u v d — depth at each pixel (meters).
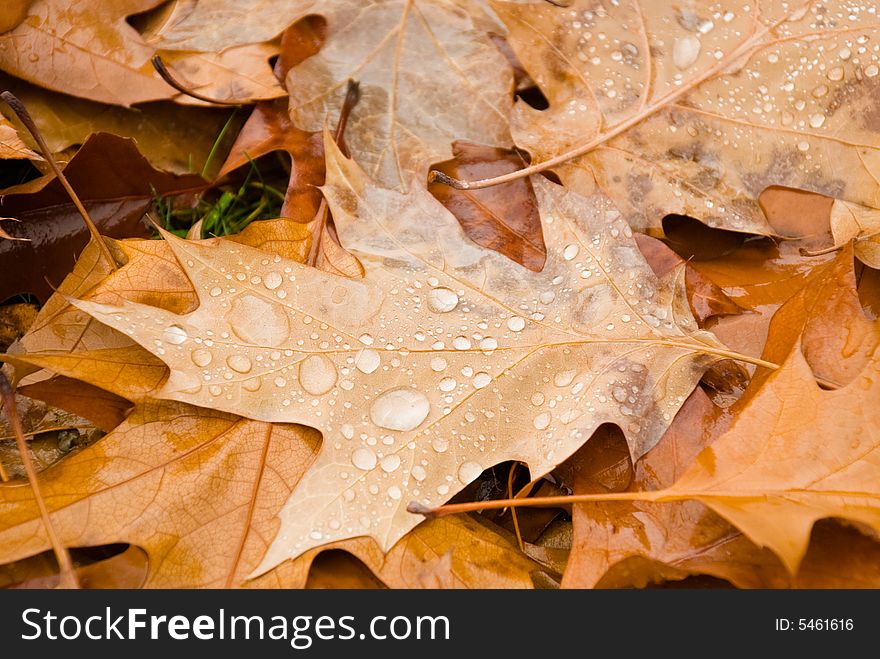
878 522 0.35
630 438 0.37
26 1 0.41
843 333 0.38
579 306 0.38
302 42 0.42
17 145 0.39
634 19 0.41
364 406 0.37
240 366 0.37
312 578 0.37
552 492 0.39
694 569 0.36
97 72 0.42
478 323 0.38
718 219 0.40
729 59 0.41
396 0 0.42
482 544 0.37
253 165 0.42
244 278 0.37
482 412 0.37
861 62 0.41
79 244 0.41
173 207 0.43
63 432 0.40
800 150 0.41
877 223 0.40
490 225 0.40
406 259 0.38
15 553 0.36
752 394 0.38
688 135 0.41
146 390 0.37
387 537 0.36
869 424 0.36
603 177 0.40
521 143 0.40
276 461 0.37
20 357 0.37
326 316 0.37
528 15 0.41
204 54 0.42
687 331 0.38
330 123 0.41
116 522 0.36
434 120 0.41
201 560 0.36
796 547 0.34
